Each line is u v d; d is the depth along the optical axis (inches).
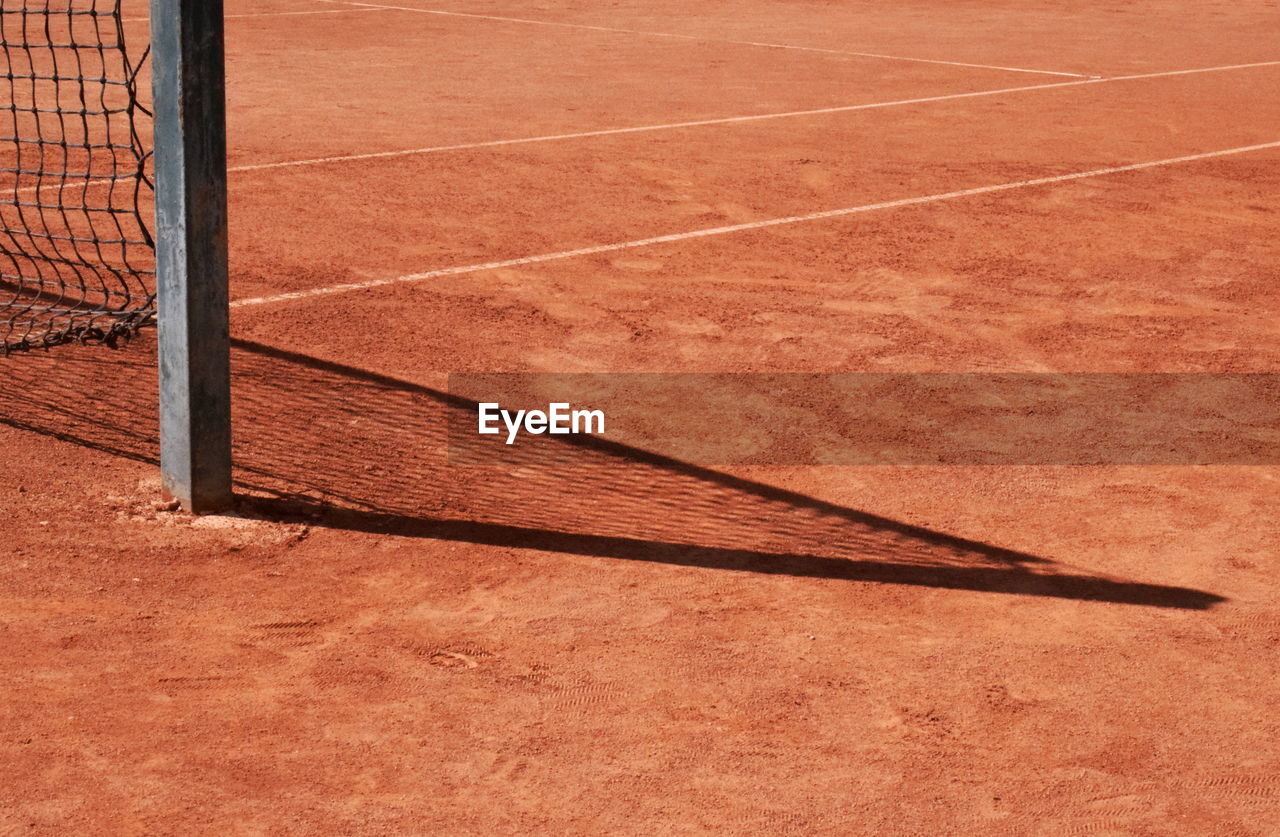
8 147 539.5
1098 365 337.7
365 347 337.4
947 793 173.2
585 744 181.9
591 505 255.3
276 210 463.8
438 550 235.1
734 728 186.1
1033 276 412.8
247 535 238.2
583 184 513.7
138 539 235.6
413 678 196.1
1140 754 181.9
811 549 239.1
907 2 1272.1
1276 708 193.2
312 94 699.4
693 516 251.6
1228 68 887.1
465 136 597.6
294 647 203.5
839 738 184.2
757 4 1230.3
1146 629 213.8
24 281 371.6
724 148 586.9
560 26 1041.5
